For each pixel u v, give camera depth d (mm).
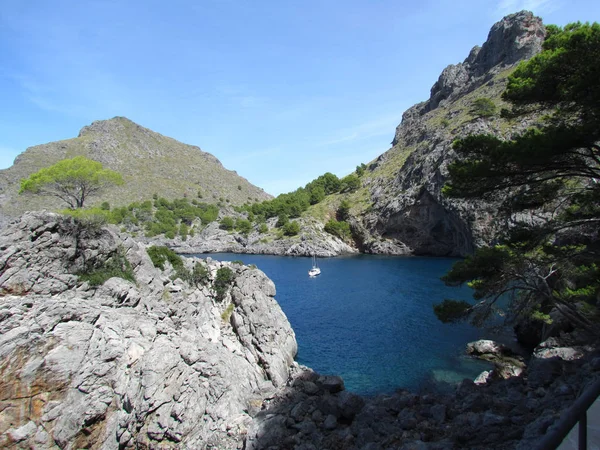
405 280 95875
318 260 146500
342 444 20312
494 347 43438
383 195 167000
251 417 25500
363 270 116500
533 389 22516
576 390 18344
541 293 23266
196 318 41875
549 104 19188
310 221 182625
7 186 184125
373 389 37812
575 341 30609
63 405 23031
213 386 27641
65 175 44812
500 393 23594
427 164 140375
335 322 62031
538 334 43344
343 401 24234
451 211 117125
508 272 22547
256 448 21531
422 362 43531
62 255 31062
